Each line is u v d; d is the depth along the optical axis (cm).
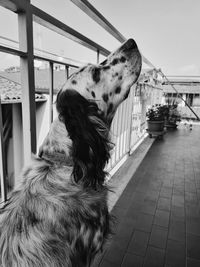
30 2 104
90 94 119
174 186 290
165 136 612
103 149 112
